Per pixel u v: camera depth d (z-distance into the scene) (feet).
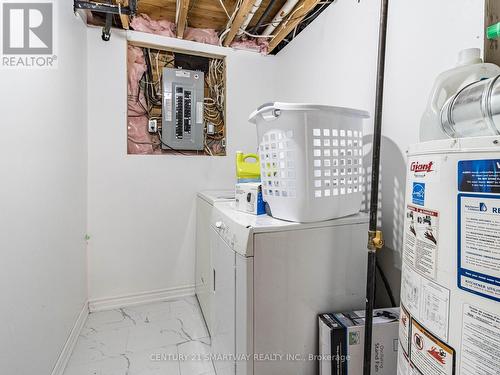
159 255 7.45
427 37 3.59
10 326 3.21
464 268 1.80
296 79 7.11
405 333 2.41
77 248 5.93
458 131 2.42
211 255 5.13
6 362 3.12
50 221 4.43
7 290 3.16
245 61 8.11
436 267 2.01
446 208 1.93
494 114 1.99
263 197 3.95
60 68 4.94
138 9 6.97
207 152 7.97
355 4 4.95
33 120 3.92
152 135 7.45
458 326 1.84
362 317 3.55
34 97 3.97
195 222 7.77
